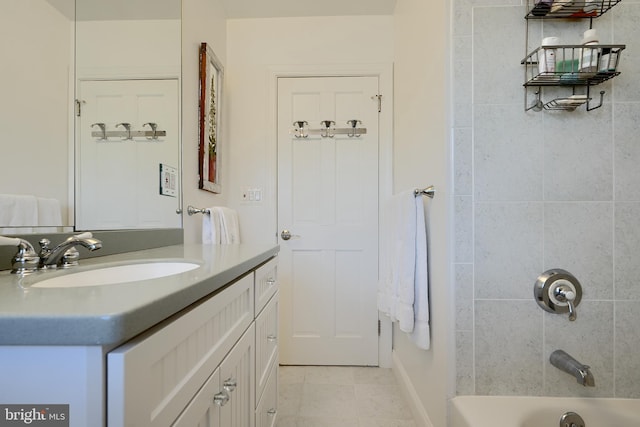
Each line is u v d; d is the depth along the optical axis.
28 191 0.83
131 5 1.26
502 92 1.21
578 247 1.21
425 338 1.36
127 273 0.93
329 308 2.27
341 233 2.27
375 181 2.25
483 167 1.21
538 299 1.20
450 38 1.22
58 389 0.40
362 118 2.27
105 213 1.12
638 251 1.20
